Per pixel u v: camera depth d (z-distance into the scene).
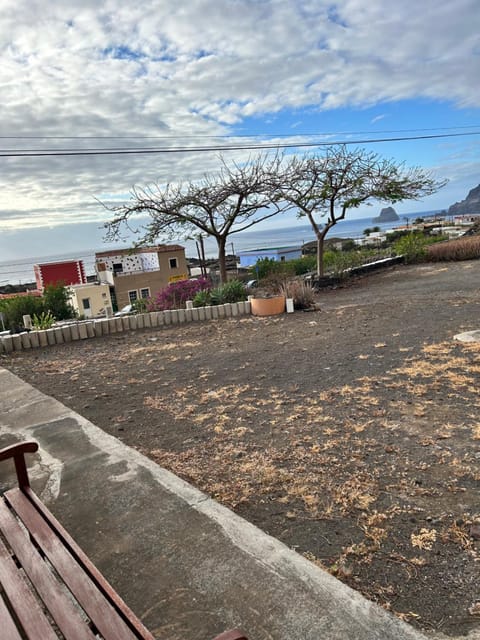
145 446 3.06
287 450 2.84
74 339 7.21
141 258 37.06
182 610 1.45
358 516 2.09
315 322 7.30
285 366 4.86
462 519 2.02
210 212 10.66
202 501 2.12
